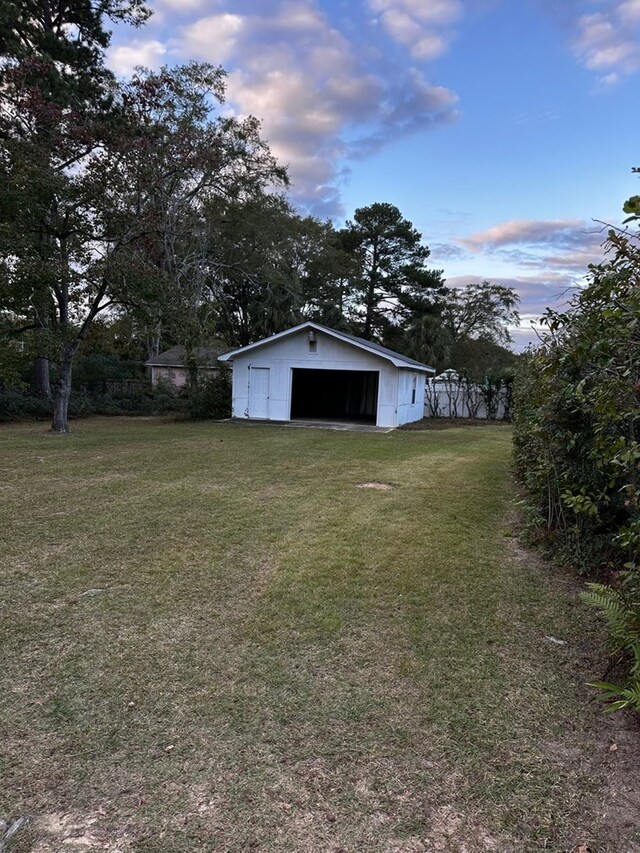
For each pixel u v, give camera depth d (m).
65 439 11.09
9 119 12.92
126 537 4.39
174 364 23.25
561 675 2.50
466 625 2.98
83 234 11.91
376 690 2.34
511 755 1.94
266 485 6.53
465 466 8.30
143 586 3.43
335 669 2.51
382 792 1.75
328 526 4.79
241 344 29.91
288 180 22.98
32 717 2.12
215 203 22.75
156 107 15.14
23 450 9.31
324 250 30.89
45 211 11.30
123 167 12.55
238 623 2.95
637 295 1.98
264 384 16.89
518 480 6.93
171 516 5.03
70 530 4.55
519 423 6.54
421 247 34.88
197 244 23.30
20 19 15.19
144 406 19.50
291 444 10.71
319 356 16.30
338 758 1.91
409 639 2.81
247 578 3.58
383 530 4.70
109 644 2.71
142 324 14.30
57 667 2.49
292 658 2.60
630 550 2.62
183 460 8.36
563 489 4.12
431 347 30.33
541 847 1.55
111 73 17.27
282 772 1.84
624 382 2.20
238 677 2.42
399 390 16.14
